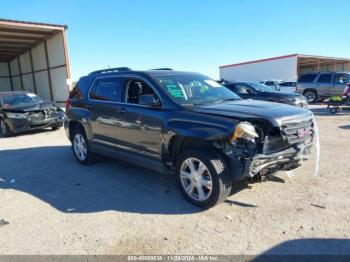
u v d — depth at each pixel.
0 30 22.34
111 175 5.96
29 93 12.86
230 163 4.09
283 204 4.29
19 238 3.75
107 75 6.03
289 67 34.31
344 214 3.94
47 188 5.43
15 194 5.22
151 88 5.00
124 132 5.41
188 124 4.32
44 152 8.31
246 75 38.91
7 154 8.33
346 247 3.27
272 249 3.29
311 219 3.85
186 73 5.64
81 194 5.06
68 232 3.84
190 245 3.43
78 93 6.73
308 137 4.52
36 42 27.06
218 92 5.41
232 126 3.91
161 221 4.00
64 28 22.75
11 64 33.53
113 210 4.39
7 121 11.16
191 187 4.39
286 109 4.44
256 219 3.92
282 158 4.14
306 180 5.11
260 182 5.02
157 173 5.95
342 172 5.43
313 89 19.77
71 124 6.96
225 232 3.66
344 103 14.23
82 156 6.82
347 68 47.19
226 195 4.16
